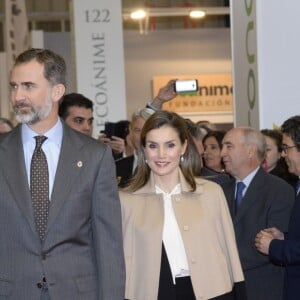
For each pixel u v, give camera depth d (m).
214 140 5.33
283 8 5.42
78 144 2.85
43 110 2.72
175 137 3.09
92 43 8.99
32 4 14.52
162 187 3.19
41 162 2.77
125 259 3.06
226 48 13.05
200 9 12.94
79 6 8.97
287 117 5.45
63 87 2.80
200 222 3.11
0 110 11.92
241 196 3.91
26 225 2.68
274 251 3.46
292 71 5.44
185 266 3.04
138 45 12.94
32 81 2.69
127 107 12.88
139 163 3.21
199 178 3.26
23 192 2.70
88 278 2.79
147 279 3.01
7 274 2.69
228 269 3.16
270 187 3.83
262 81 5.45
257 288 3.72
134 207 3.14
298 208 3.43
